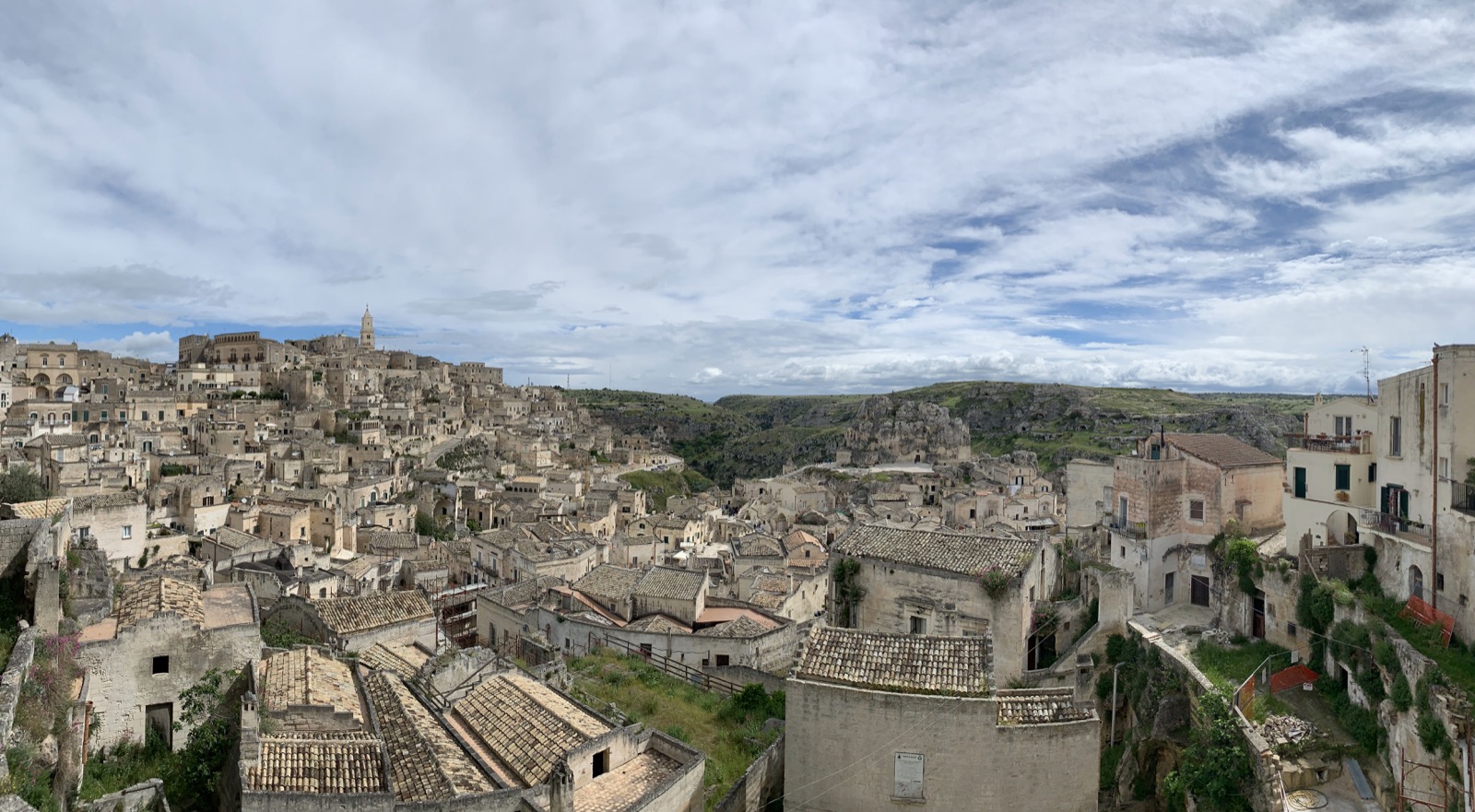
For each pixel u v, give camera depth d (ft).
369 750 92.17
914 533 169.17
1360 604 124.57
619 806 96.12
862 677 104.37
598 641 185.16
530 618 198.59
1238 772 114.42
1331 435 158.51
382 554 325.21
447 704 118.62
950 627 151.12
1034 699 103.55
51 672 88.17
